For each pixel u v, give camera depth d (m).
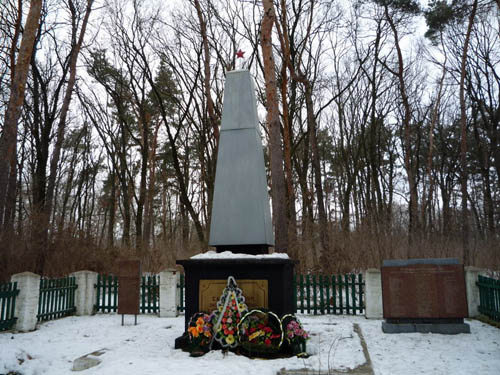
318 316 10.58
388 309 8.27
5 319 8.78
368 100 28.36
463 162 20.42
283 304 6.37
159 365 5.40
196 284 6.71
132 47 24.39
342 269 14.80
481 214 33.03
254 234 6.99
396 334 7.99
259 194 7.17
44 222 14.25
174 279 11.03
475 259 17.80
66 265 14.66
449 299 8.05
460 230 28.02
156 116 27.34
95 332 8.84
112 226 28.12
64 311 10.97
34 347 7.51
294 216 16.91
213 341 6.31
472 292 9.92
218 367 5.26
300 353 5.95
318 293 13.98
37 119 20.09
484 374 5.34
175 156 22.05
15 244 12.80
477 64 26.86
